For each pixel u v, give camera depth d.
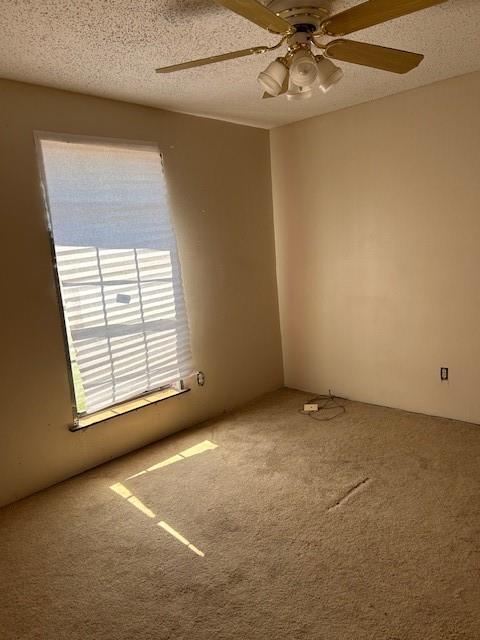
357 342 3.91
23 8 1.75
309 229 4.03
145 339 3.28
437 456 2.93
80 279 2.90
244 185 3.95
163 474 2.94
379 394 3.86
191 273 3.58
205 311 3.71
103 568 2.13
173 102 3.12
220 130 3.71
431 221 3.33
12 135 2.56
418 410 3.65
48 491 2.82
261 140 4.07
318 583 1.94
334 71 1.86
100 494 2.75
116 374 3.13
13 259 2.62
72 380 2.93
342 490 2.62
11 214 2.59
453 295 3.32
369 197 3.61
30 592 2.01
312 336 4.21
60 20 1.87
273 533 2.29
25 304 2.68
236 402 4.04
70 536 2.38
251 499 2.60
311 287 4.12
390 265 3.59
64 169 2.78
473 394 3.35
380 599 1.83
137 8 1.80
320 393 4.26
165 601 1.91
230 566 2.08
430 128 3.21
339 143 3.69
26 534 2.41
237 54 1.77
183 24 1.96
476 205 3.12
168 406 3.49
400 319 3.62
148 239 3.24
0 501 2.67
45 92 2.67
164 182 3.33
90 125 2.89
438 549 2.09
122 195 3.07
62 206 2.78
